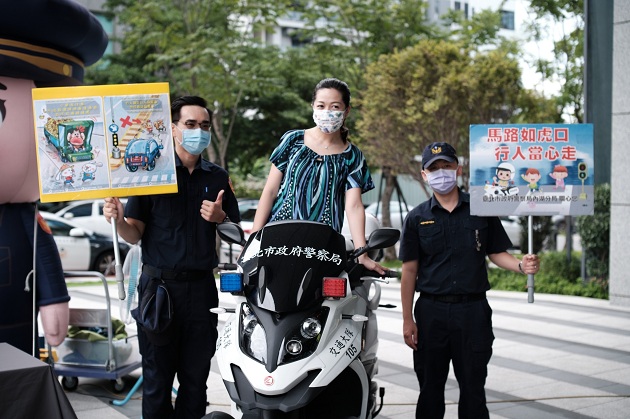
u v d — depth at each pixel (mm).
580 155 4520
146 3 15938
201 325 4438
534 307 10234
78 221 17250
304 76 20266
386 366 6930
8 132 5309
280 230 3842
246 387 3418
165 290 4316
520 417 5359
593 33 11789
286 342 3424
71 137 4328
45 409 3355
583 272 11984
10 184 5391
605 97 11766
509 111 14305
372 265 4086
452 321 4363
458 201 4441
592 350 7543
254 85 16391
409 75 14609
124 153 4328
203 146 4410
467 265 4359
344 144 4316
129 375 6410
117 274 4301
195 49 15445
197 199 4492
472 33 18297
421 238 4410
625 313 9711
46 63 5465
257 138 21469
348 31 19016
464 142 14617
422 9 20094
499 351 7492
